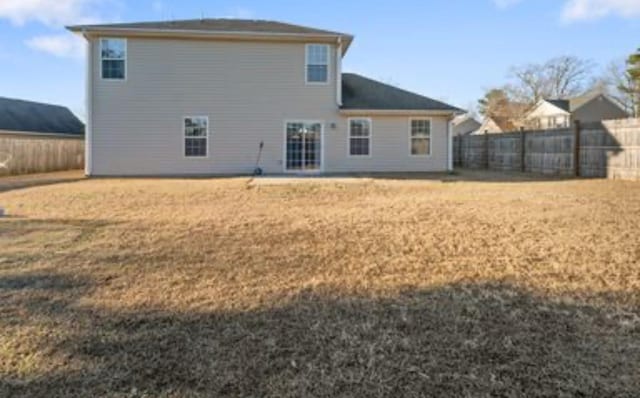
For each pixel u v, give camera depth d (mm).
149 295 3877
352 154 17172
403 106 17219
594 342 2963
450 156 17547
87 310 3557
